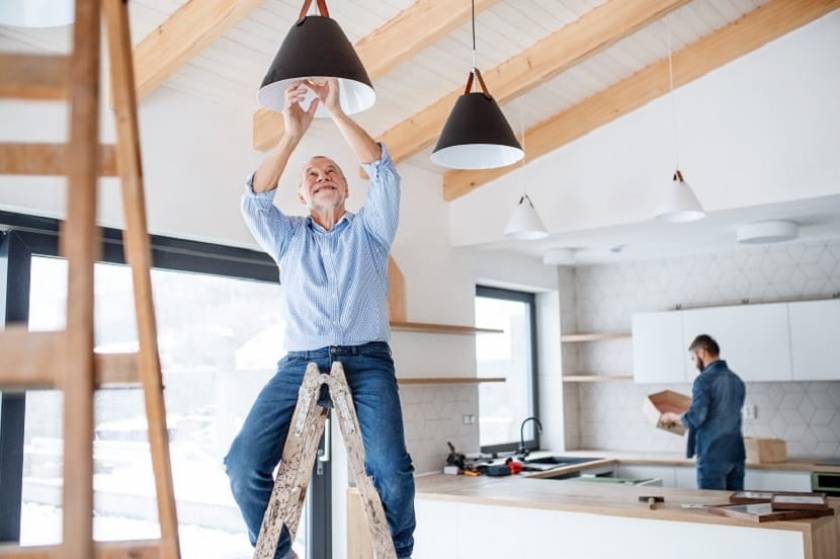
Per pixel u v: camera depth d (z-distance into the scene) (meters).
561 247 5.79
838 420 5.61
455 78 4.39
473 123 2.86
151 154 3.51
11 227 3.10
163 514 1.10
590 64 4.53
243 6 3.06
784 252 5.89
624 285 6.64
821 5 4.14
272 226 2.10
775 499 3.43
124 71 1.05
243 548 4.02
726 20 4.39
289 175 4.18
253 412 2.03
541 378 6.64
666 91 4.62
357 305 2.04
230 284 4.10
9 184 2.96
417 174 5.20
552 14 4.00
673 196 3.96
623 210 4.77
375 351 2.06
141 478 3.52
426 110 4.59
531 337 6.63
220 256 3.95
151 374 1.09
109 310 3.45
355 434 1.94
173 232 3.60
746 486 5.43
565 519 3.74
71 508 0.81
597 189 4.88
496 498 3.93
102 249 3.38
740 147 4.39
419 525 4.27
